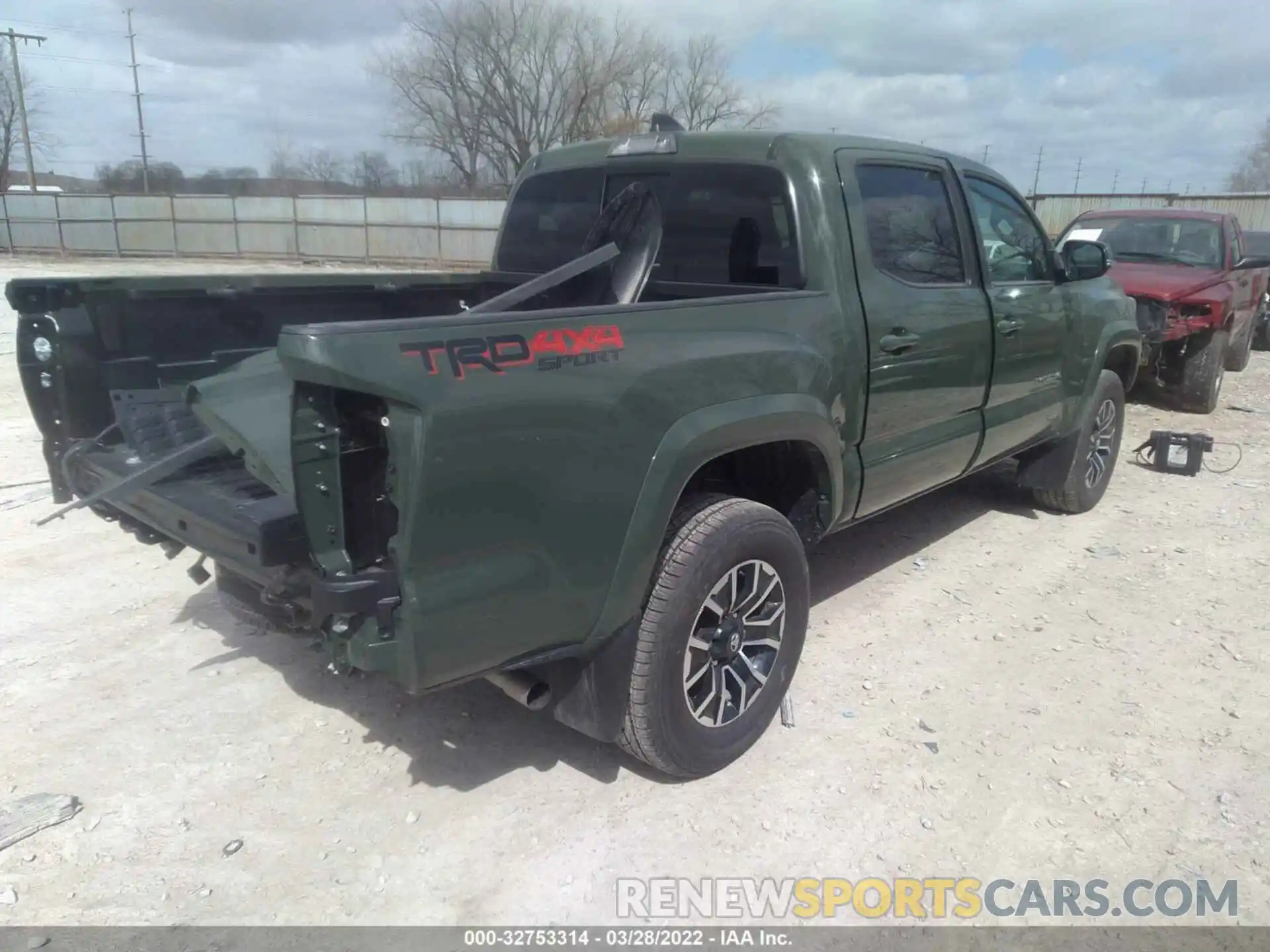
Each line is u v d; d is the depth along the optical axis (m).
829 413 3.37
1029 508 6.10
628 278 3.71
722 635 3.08
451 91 43.78
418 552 2.26
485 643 2.44
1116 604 4.59
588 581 2.62
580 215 4.45
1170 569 5.05
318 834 2.86
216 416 2.88
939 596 4.65
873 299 3.62
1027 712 3.59
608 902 2.61
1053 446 5.65
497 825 2.91
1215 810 3.04
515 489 2.39
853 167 3.67
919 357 3.86
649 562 2.73
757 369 3.02
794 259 3.50
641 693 2.83
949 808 3.03
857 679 3.81
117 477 3.05
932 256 4.04
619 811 2.99
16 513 5.56
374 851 2.79
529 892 2.64
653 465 2.70
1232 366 12.00
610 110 42.28
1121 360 6.10
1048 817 2.99
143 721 3.42
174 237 37.06
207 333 3.72
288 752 3.26
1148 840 2.89
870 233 3.68
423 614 2.28
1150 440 7.15
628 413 2.62
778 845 2.85
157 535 3.28
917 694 3.71
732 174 3.71
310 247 35.53
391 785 3.10
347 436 2.28
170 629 4.14
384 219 34.19
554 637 2.61
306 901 2.60
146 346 3.55
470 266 33.53
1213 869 2.78
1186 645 4.16
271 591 2.64
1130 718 3.56
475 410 2.27
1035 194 26.59
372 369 2.13
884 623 4.33
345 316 4.20
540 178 4.64
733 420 2.90
